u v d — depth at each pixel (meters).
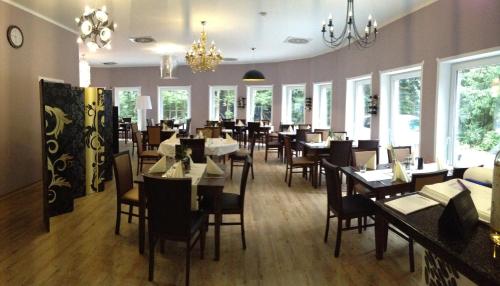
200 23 6.18
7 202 4.59
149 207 2.57
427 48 4.89
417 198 1.46
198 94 12.23
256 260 2.98
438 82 4.64
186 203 2.47
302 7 5.18
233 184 5.73
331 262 2.96
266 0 4.89
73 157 4.22
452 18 4.36
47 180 3.67
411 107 5.74
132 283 2.59
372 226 3.54
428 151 4.87
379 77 6.36
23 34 5.23
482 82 4.15
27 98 5.36
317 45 8.20
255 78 8.57
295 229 3.71
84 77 8.91
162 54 9.74
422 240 1.12
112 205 4.47
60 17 5.81
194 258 3.01
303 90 10.68
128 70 12.70
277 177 6.31
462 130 4.49
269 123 10.84
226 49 8.83
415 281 2.64
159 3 5.05
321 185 5.70
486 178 1.67
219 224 2.96
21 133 5.25
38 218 3.98
